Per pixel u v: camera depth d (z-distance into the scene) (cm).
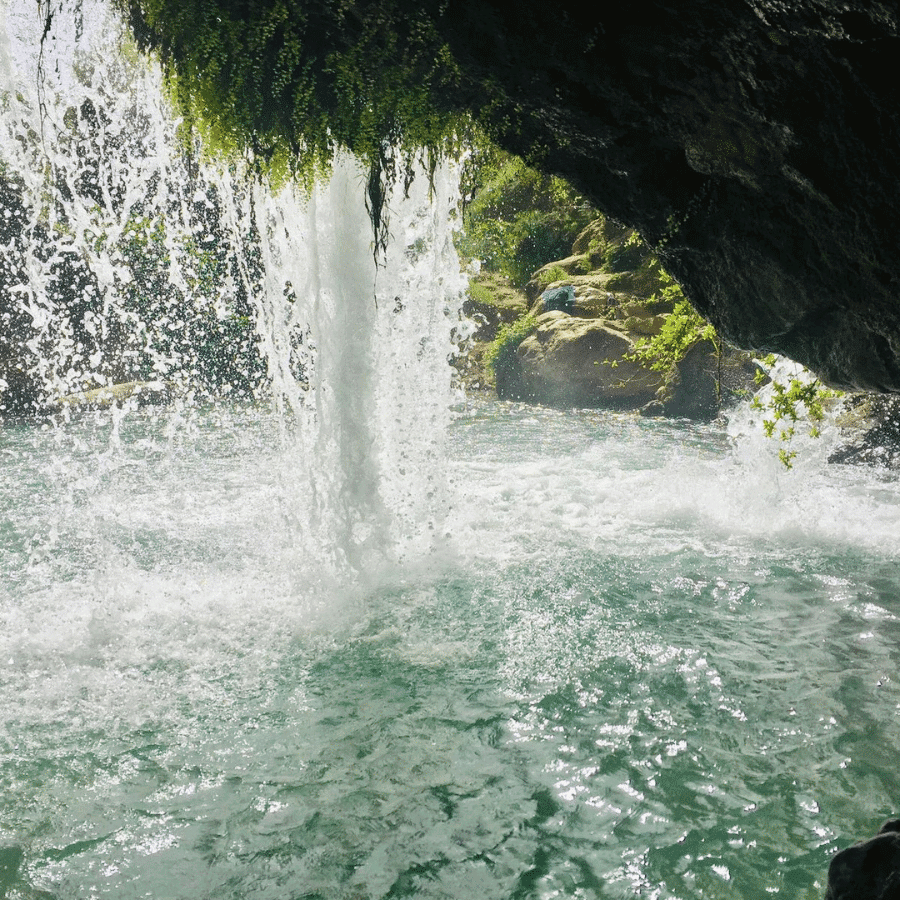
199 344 1731
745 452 962
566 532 823
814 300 376
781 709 470
